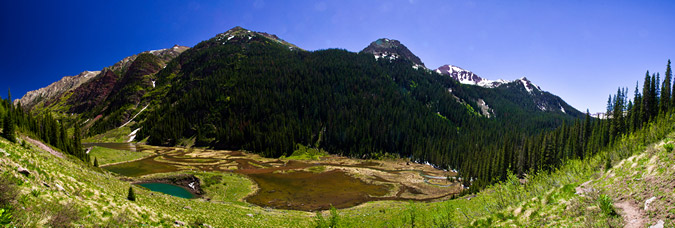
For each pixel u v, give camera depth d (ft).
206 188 209.97
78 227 47.16
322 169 314.76
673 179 42.52
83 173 106.63
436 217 94.32
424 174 319.06
